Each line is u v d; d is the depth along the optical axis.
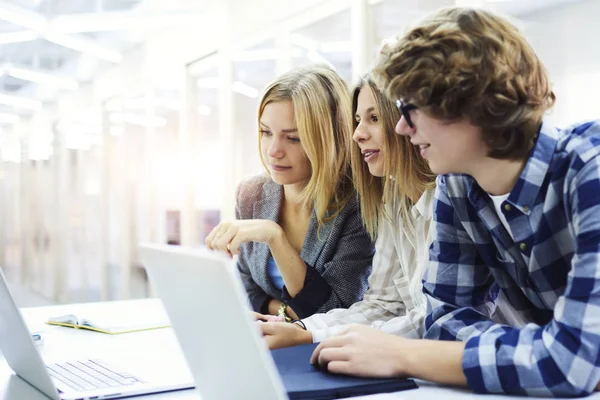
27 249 7.89
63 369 0.89
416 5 2.54
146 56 5.35
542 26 2.03
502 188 0.75
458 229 0.88
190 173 4.82
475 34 0.67
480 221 0.85
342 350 0.77
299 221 1.56
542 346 0.66
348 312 1.23
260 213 1.61
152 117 5.28
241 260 1.63
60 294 7.13
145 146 5.47
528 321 0.90
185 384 0.78
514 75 0.66
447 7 0.73
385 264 1.29
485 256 0.86
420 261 1.15
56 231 7.21
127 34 5.32
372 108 1.17
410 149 1.14
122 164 5.84
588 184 0.67
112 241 6.05
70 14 4.83
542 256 0.76
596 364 0.63
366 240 1.43
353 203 1.43
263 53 3.81
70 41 5.37
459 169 0.73
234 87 4.16
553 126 0.76
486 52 0.66
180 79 4.84
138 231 5.56
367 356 0.75
